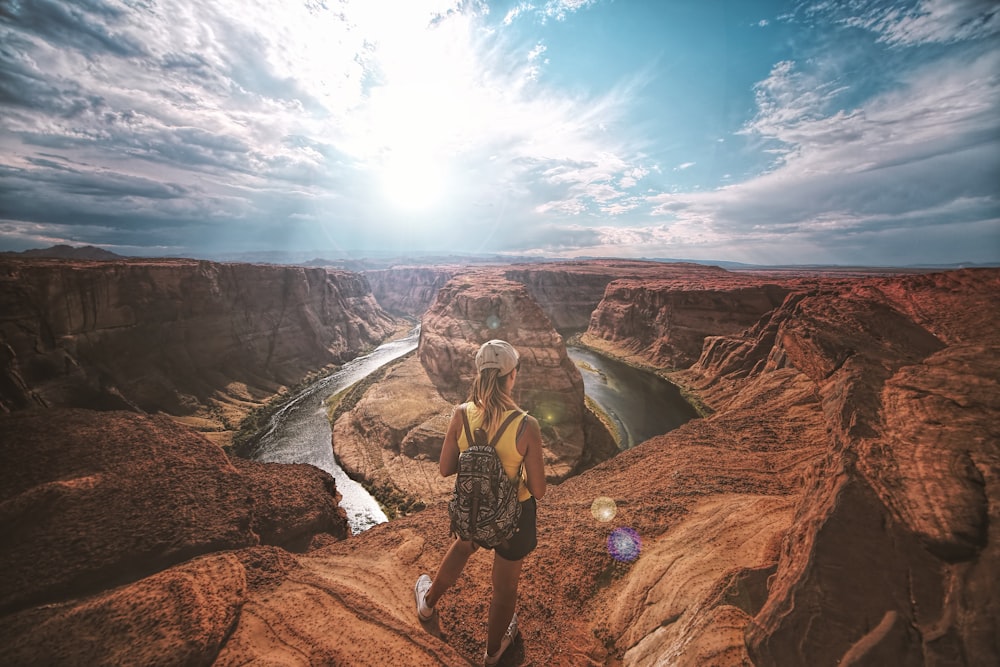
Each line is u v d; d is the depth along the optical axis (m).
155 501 5.68
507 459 2.66
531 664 3.80
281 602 3.92
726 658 2.65
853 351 5.14
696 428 18.64
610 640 4.55
